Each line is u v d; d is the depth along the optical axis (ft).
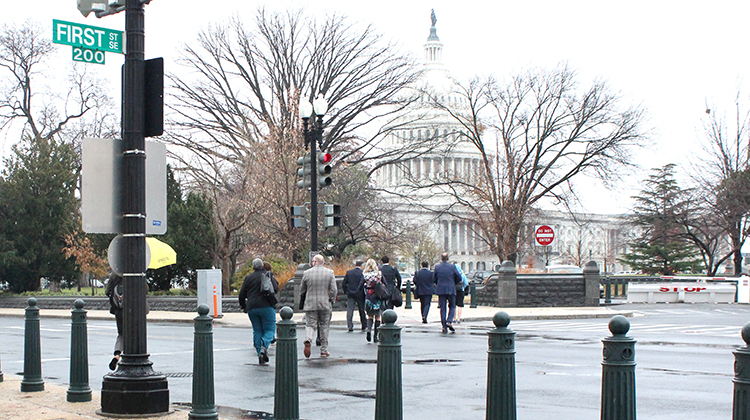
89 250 127.03
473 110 173.17
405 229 176.65
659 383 36.14
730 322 80.79
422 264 78.13
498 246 169.78
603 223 373.40
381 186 230.48
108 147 28.66
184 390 36.91
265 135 142.10
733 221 161.79
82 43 27.89
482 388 35.86
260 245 133.39
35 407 30.09
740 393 14.64
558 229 355.15
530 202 173.17
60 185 129.80
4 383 37.11
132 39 28.94
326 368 43.96
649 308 109.19
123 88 29.14
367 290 59.62
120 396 27.89
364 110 174.19
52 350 56.54
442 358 47.62
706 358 46.34
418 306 106.32
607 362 16.56
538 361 45.06
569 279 106.11
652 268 221.87
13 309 118.83
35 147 133.80
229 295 114.93
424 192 310.04
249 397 34.47
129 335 28.53
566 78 175.73
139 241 28.63
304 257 132.57
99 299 112.16
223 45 169.68
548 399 32.17
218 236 125.49
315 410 30.91
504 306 102.68
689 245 218.59
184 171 153.17
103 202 28.45
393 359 20.22
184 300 102.89
